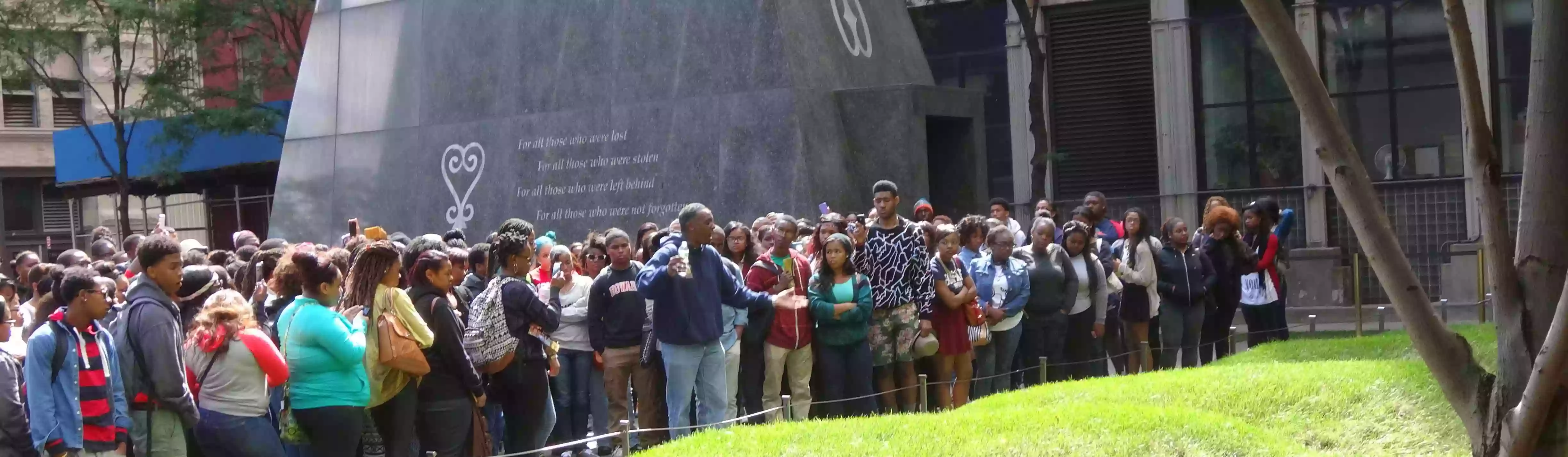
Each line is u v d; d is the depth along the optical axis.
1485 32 20.69
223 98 32.47
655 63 16.27
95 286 7.75
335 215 19.33
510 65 17.69
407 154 18.62
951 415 8.95
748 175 15.29
